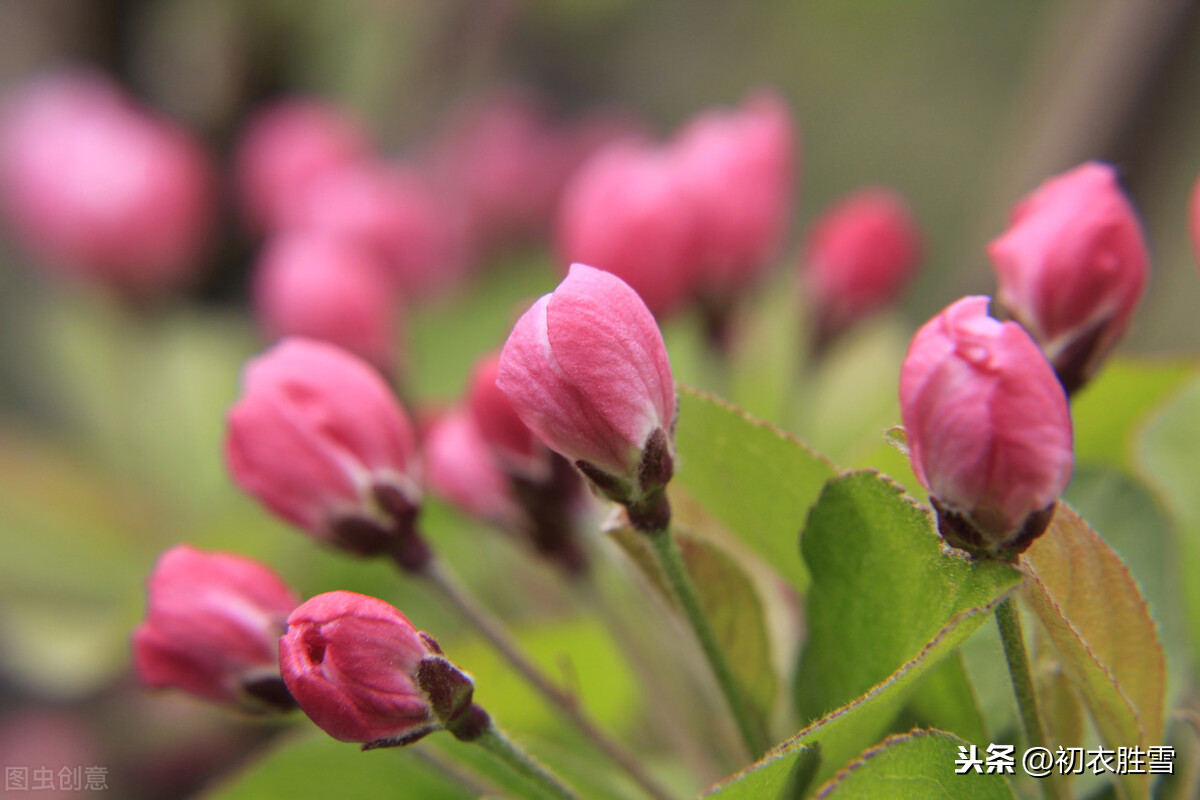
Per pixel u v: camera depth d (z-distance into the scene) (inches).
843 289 12.0
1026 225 8.8
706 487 8.8
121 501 16.0
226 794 9.4
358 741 8.2
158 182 15.9
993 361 7.8
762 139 11.0
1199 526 9.3
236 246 17.4
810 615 8.5
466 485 9.8
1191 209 8.9
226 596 8.9
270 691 9.0
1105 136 12.7
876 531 8.2
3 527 15.3
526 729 10.1
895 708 8.3
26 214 16.2
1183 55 12.4
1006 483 7.8
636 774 9.1
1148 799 8.3
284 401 9.2
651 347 8.3
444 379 14.2
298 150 15.9
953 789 8.0
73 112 16.3
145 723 16.3
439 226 16.5
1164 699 8.3
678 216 10.4
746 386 12.5
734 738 9.3
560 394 8.2
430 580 9.3
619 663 10.4
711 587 8.8
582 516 9.6
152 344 16.5
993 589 7.9
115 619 14.2
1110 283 8.7
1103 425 9.8
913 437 7.9
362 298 11.7
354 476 9.2
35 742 16.6
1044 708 8.4
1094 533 8.2
